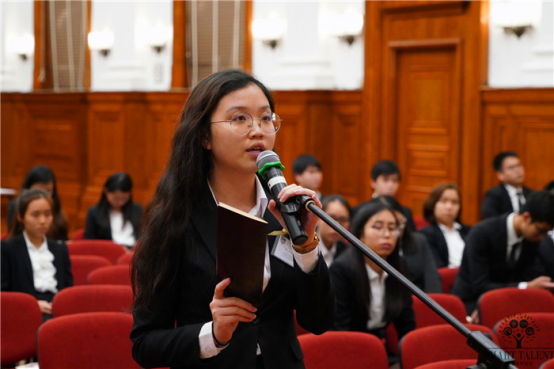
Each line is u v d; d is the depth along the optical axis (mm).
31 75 11461
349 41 7848
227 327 1472
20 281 4375
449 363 2533
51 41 11164
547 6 6379
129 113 9570
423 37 7262
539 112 6426
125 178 6301
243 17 8844
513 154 6059
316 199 1510
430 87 7312
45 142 10711
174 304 1660
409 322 3658
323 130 7918
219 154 1643
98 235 6336
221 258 1434
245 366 1594
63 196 10367
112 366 3014
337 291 3555
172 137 1720
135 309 1665
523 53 6578
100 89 10180
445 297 3707
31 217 4422
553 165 6363
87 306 3576
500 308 3607
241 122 1623
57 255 4559
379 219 3512
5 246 4375
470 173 6953
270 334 1637
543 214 4066
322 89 7844
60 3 10977
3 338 3498
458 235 5324
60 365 2926
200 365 1569
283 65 8211
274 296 1642
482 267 4277
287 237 1643
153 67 9680
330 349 2848
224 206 1392
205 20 9242
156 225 1639
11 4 11594
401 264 3596
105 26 10078
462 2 6883
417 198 7453
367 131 7668
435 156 7289
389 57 7539
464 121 6996
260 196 1715
